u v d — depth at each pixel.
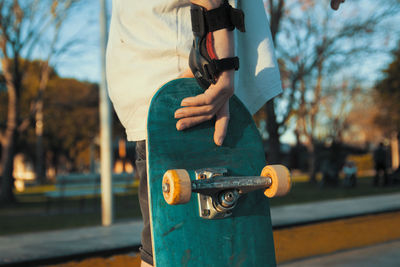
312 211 6.54
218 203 0.96
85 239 4.55
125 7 1.16
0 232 5.77
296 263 3.91
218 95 0.96
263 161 1.12
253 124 1.14
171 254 0.97
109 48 1.23
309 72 11.85
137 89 1.14
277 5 9.59
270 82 1.24
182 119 1.02
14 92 13.91
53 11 12.34
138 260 3.86
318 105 19.45
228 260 1.03
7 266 3.41
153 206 0.97
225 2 0.95
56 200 13.73
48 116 30.44
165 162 1.00
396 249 4.48
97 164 48.31
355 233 5.23
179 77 1.10
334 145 16.59
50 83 24.80
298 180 22.64
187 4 1.13
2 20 12.38
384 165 15.89
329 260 4.04
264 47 1.26
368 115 33.59
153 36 1.13
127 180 10.70
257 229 1.08
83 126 33.06
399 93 22.34
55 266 3.63
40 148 31.55
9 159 13.56
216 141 1.05
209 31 0.94
